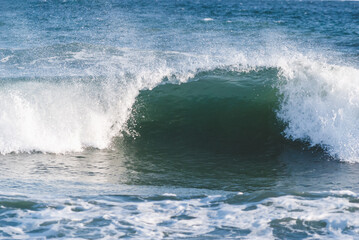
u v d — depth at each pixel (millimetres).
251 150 27188
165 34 74062
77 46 53625
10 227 14320
